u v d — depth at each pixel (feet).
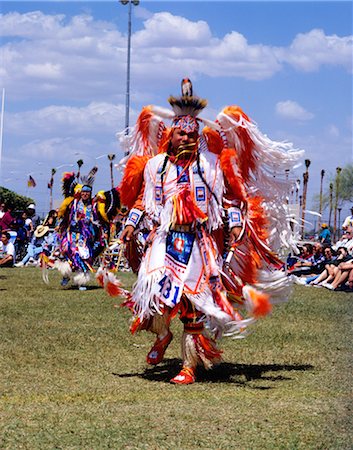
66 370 20.80
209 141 20.67
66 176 45.91
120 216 45.60
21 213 67.41
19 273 58.54
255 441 13.93
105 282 21.58
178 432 14.55
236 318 19.97
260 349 24.31
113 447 13.65
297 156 21.07
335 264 46.21
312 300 38.19
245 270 21.13
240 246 21.02
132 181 20.72
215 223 20.06
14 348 23.82
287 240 21.76
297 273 48.73
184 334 19.65
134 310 20.39
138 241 21.16
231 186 20.38
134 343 25.13
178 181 19.89
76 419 15.53
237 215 20.39
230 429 14.73
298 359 22.72
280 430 14.60
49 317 31.27
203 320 19.67
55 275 56.95
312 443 13.65
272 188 21.39
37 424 15.15
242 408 16.43
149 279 19.60
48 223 67.82
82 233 45.37
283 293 21.74
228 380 19.83
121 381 19.57
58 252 46.42
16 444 13.82
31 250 69.26
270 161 21.08
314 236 55.21
